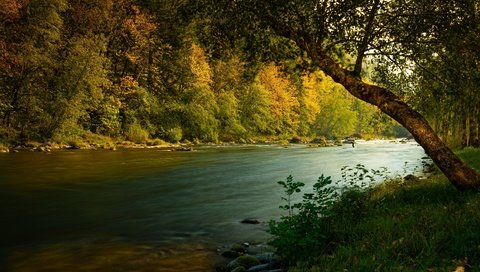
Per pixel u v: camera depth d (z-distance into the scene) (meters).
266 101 61.56
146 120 44.59
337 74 9.15
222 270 6.61
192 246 8.03
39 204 11.95
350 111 84.62
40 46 34.69
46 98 34.22
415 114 8.45
